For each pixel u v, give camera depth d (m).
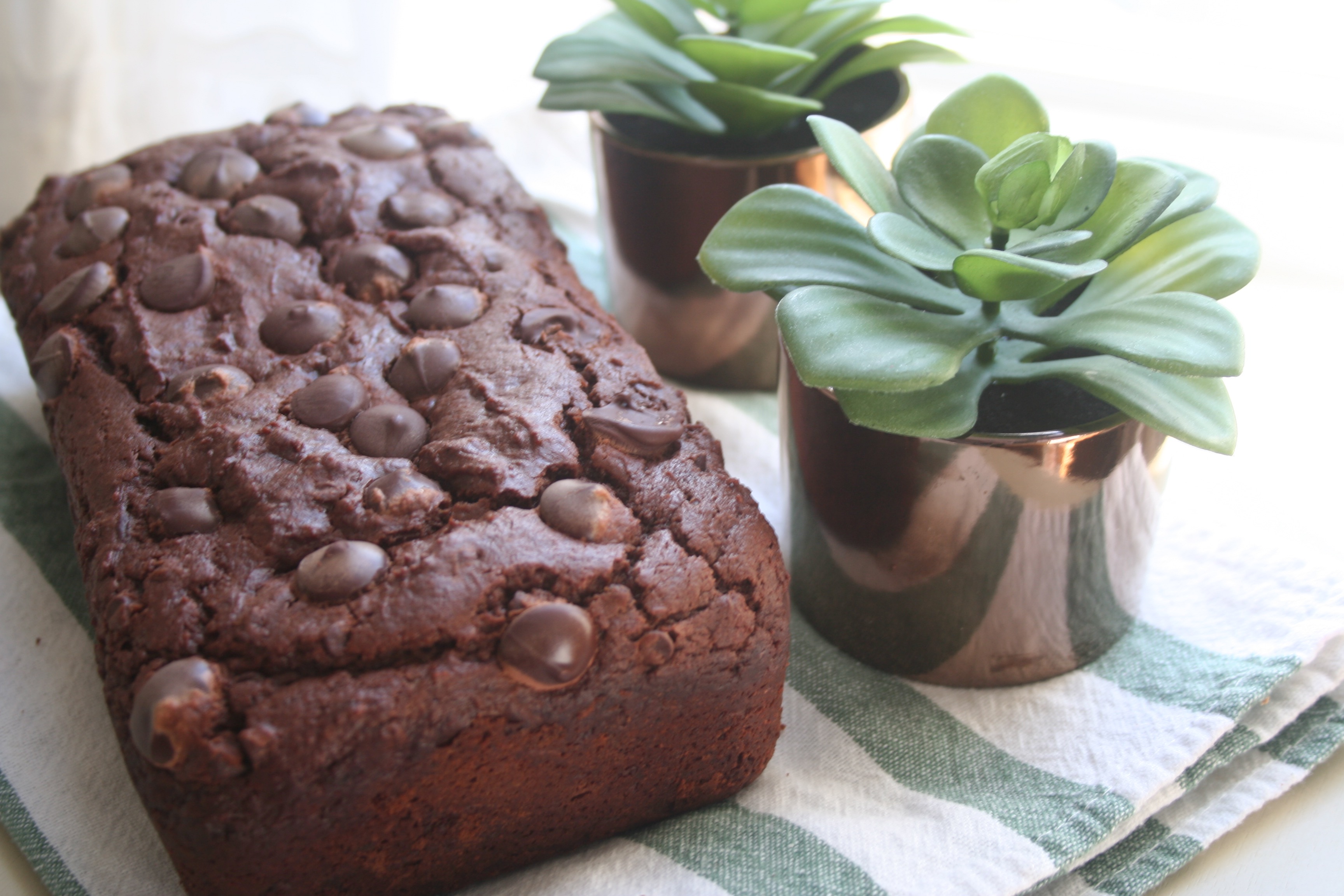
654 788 0.36
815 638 0.40
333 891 0.34
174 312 0.41
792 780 0.37
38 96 0.61
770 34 0.44
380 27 0.60
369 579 0.34
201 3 0.60
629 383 0.38
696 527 0.36
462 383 0.38
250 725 0.32
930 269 0.34
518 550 0.34
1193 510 0.42
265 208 0.43
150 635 0.34
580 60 0.44
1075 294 0.38
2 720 0.38
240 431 0.37
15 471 0.44
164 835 0.33
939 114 0.37
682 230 0.44
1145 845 0.36
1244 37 0.51
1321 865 0.36
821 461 0.37
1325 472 0.44
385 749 0.33
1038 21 0.53
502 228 0.44
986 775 0.37
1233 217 0.36
